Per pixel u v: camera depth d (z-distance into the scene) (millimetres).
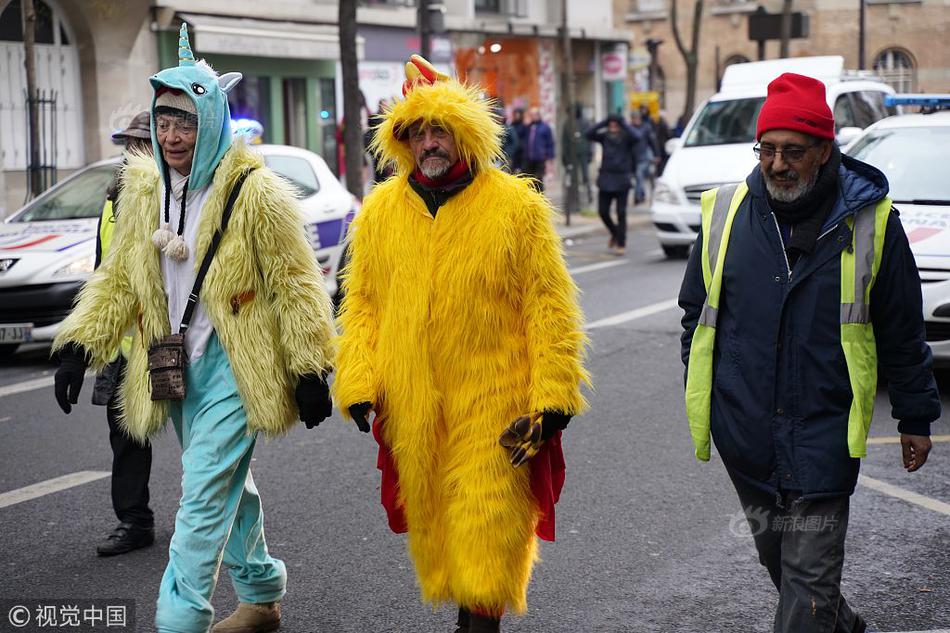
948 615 5113
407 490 4266
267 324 4473
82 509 6715
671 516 6453
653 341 11578
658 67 50562
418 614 5172
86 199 12352
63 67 21453
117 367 5844
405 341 4176
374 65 28688
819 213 3855
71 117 21641
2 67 20422
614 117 19328
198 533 4312
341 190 13711
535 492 4242
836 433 3840
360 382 4246
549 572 5660
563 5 26203
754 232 3936
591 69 38656
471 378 4152
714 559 5816
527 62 35094
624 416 8711
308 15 26266
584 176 29266
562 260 4199
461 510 4145
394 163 4348
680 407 8969
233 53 23344
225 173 4449
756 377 3908
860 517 6406
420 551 4305
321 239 12992
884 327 3910
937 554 5844
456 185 4168
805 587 3838
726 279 3986
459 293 4117
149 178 4590
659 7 50219
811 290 3850
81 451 8023
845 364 3838
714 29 49469
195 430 4449
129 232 4562
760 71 19562
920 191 9953
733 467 4008
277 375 4473
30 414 9188
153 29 22750
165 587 4293
